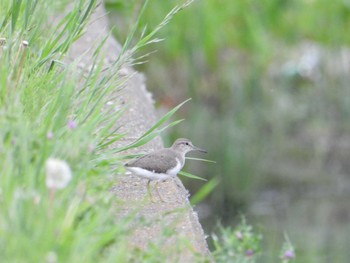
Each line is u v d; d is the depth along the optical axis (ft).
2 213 19.39
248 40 67.21
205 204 56.08
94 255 19.66
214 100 65.21
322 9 68.69
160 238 23.21
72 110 27.50
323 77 65.72
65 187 21.04
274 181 59.21
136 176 29.86
